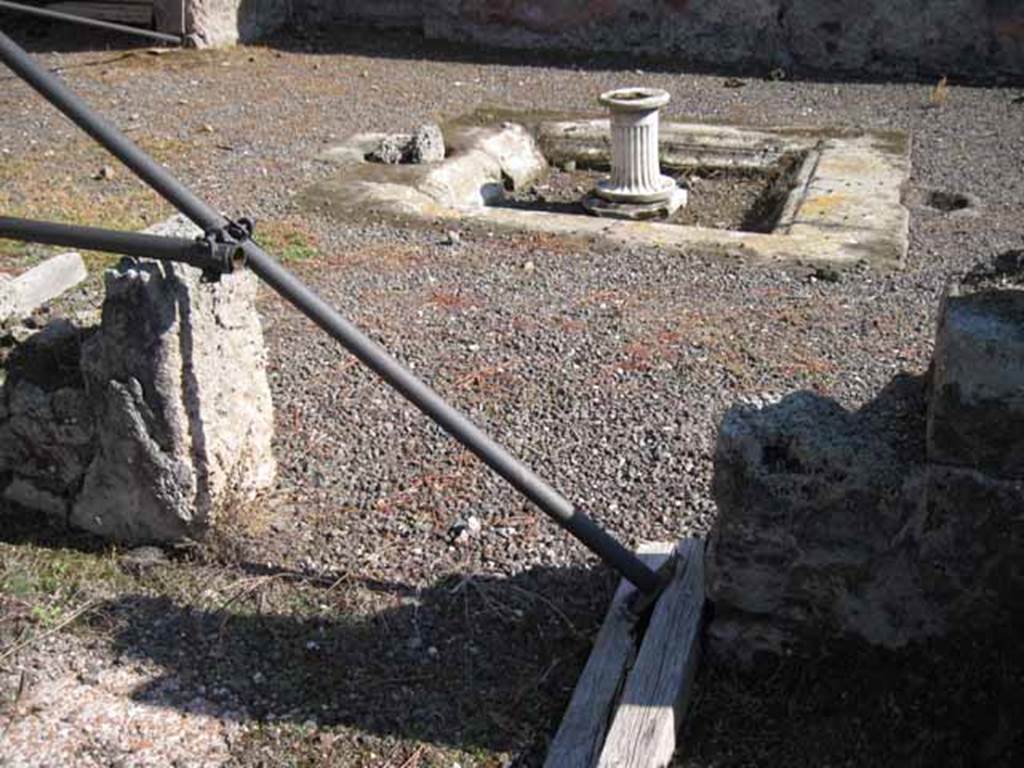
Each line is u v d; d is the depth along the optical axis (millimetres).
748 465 3816
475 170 10211
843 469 3754
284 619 4453
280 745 3887
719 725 3904
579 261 8070
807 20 13172
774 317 7168
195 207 3908
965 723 3752
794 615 3945
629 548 4863
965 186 9641
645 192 9703
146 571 4699
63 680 4141
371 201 9102
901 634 3863
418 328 7004
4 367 5594
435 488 5305
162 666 4223
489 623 4438
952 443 3617
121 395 4594
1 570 4680
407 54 13953
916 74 12938
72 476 4879
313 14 14992
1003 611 3742
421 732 3949
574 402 6109
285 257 8086
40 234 4082
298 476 5379
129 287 4465
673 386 6270
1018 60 12641
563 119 11516
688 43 13672
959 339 3523
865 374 6426
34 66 3945
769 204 9859
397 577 4688
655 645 3990
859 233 8453
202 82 12609
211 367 4656
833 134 10883
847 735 3803
